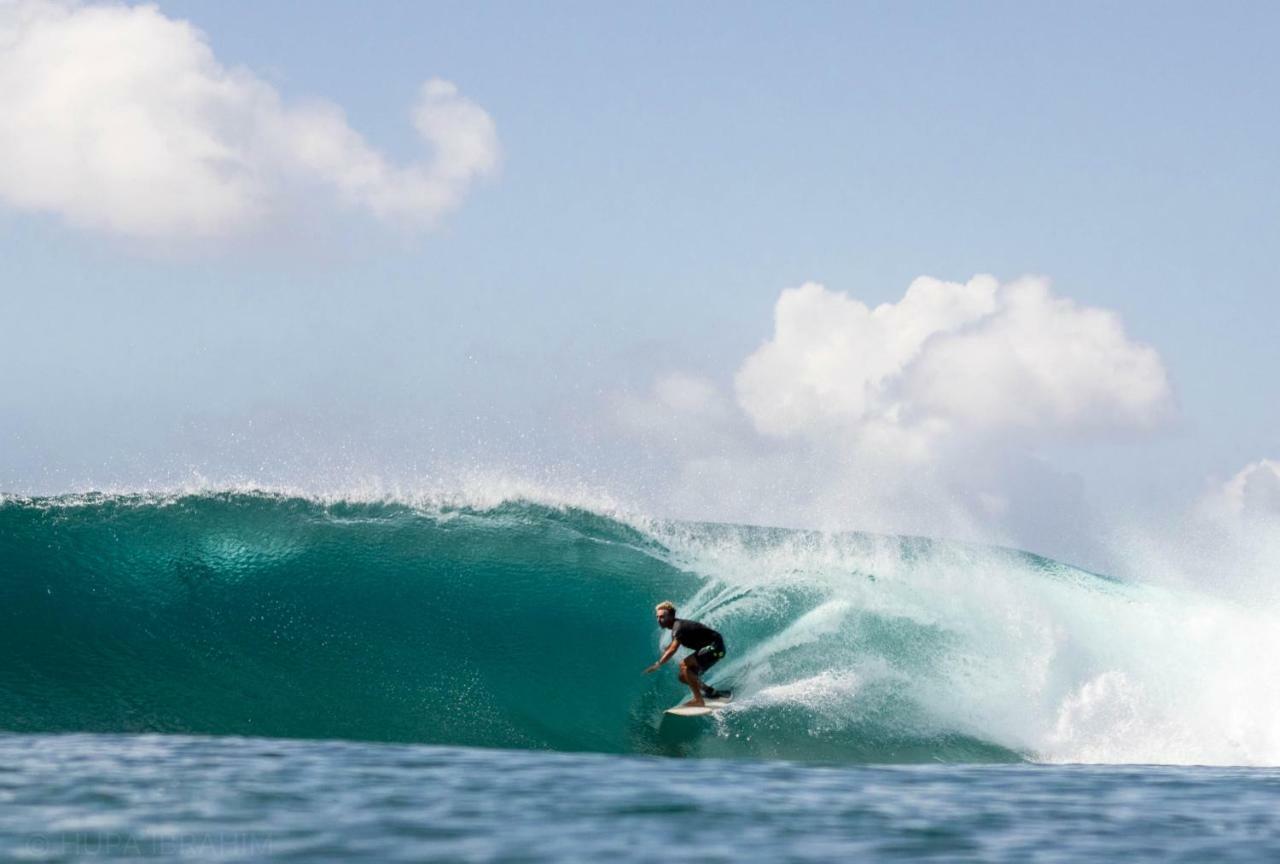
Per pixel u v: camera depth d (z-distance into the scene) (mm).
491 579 46531
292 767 25984
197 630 42031
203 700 38625
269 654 41188
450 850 17938
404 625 43344
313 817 20141
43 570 43906
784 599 46375
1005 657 44406
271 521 48062
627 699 41000
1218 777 28844
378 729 37906
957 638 44875
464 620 44094
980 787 26016
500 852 17891
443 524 49656
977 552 49656
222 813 20344
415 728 38125
